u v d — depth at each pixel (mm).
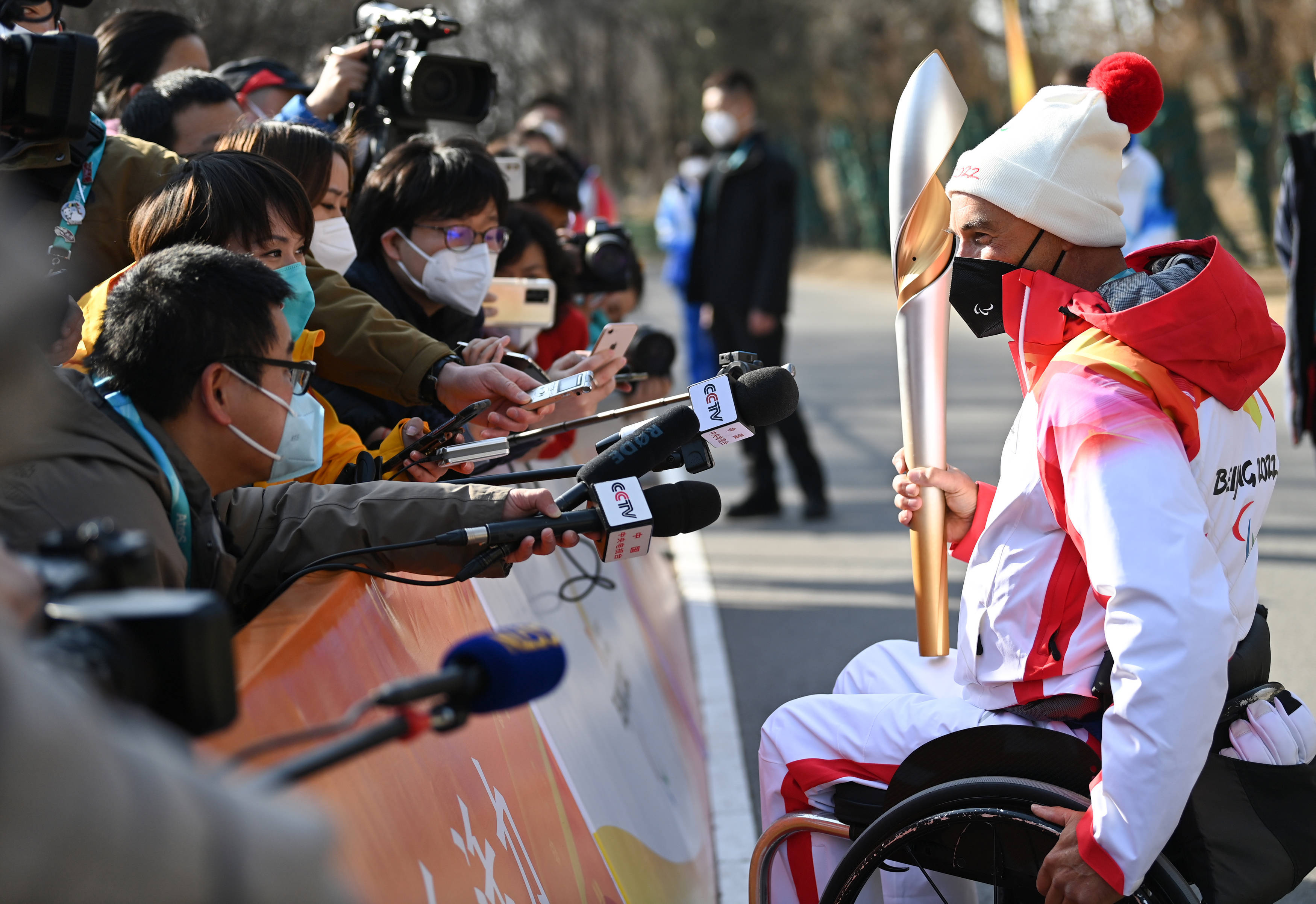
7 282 659
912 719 2082
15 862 584
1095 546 1729
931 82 2189
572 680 2766
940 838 1938
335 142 2748
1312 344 4320
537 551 1863
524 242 3730
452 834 1595
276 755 1243
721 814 3623
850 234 37688
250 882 647
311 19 11094
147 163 2506
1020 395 11070
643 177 46625
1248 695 1896
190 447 1689
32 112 2000
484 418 2512
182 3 10070
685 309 8938
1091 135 1960
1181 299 1781
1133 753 1653
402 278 3012
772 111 35531
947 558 2295
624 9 31422
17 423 694
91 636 832
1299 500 6875
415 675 1762
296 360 2178
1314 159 4246
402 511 1937
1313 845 1829
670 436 2006
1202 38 19312
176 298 1629
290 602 1588
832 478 8492
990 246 2021
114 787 618
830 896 2039
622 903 2248
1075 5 22453
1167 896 1729
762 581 6047
